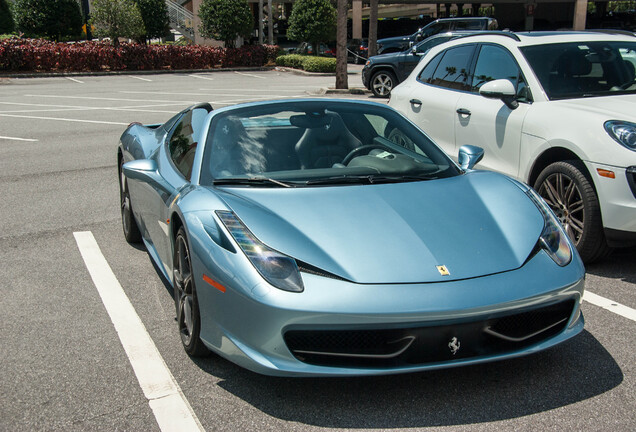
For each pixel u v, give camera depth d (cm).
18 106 1569
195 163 365
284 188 338
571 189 462
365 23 4678
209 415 273
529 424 264
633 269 464
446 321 266
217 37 3092
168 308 396
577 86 522
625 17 3972
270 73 2870
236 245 286
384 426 264
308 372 267
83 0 3812
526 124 505
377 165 367
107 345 343
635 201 422
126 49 2745
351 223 301
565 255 304
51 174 796
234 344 279
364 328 262
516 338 282
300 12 3250
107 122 1277
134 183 456
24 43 2622
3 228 571
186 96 1822
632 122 440
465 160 401
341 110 411
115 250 512
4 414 276
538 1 4316
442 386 296
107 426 265
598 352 331
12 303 404
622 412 272
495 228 309
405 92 677
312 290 265
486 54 588
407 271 274
